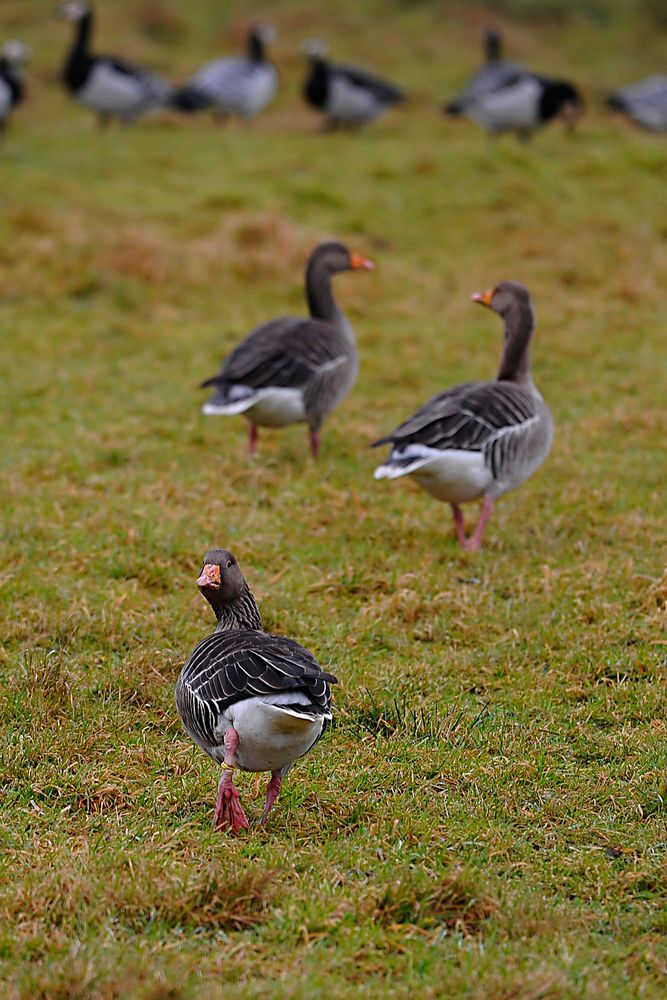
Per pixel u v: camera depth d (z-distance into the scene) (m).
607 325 21.81
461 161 28.62
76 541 13.14
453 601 11.94
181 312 21.89
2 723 9.61
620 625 11.45
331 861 7.79
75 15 31.64
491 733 9.70
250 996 6.20
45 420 17.34
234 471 15.47
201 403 18.16
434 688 10.51
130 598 11.80
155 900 7.14
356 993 6.31
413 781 8.96
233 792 8.07
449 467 12.89
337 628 11.51
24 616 11.34
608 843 8.23
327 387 15.75
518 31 45.34
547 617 11.74
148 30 43.66
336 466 15.89
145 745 9.29
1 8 43.91
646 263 24.55
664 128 33.47
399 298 22.77
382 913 7.16
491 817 8.51
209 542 13.26
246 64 33.66
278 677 7.52
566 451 16.52
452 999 6.31
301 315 21.91
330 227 25.28
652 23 46.75
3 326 20.95
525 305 14.17
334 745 9.53
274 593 12.04
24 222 23.64
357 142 31.70
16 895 7.15
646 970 6.80
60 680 10.04
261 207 25.67
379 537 13.72
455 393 13.41
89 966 6.35
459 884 7.36
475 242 25.44
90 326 21.09
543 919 7.19
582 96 38.66
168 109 35.25
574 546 13.46
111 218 24.70
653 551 13.23
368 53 41.97
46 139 30.83
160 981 6.28
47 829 8.23
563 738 9.71
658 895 7.62
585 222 25.98
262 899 7.22
